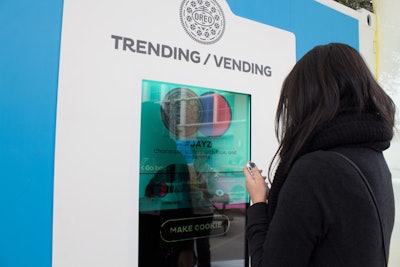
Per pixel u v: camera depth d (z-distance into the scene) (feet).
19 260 3.11
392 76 6.56
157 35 3.80
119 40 3.57
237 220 4.51
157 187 3.92
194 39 4.06
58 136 3.25
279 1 4.91
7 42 3.14
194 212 4.19
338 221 2.15
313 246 2.18
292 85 2.68
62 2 3.32
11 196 3.11
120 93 3.55
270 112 4.68
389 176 2.58
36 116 3.20
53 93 3.26
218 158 4.37
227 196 4.44
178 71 3.93
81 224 3.32
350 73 2.47
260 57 4.62
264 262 2.24
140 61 3.68
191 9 4.05
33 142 3.19
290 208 2.20
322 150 2.38
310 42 5.35
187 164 4.15
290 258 2.15
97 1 3.47
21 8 3.19
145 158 3.84
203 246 4.26
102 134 3.44
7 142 3.11
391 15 6.52
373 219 2.20
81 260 3.31
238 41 4.42
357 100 2.42
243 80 4.45
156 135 3.91
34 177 3.17
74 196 3.30
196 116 4.19
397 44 6.52
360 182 2.19
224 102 4.39
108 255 3.43
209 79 4.17
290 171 2.36
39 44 3.24
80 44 3.37
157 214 3.92
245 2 4.52
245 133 4.56
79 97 3.35
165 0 3.86
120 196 3.51
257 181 3.05
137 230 3.59
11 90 3.13
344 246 2.16
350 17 6.06
